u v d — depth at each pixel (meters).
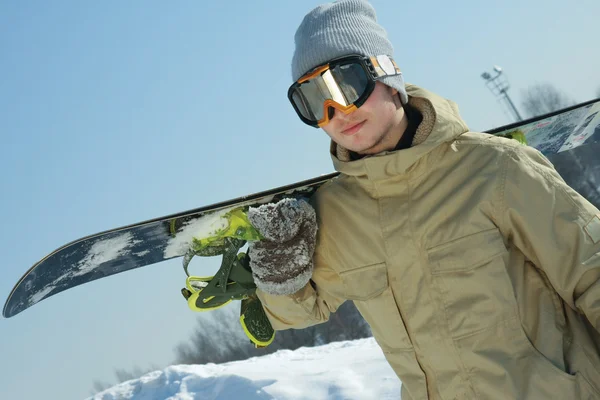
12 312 2.49
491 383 1.87
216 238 2.45
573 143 2.97
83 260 2.62
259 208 2.14
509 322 1.87
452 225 1.94
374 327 2.12
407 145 2.09
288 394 4.59
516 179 1.89
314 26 2.08
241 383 4.91
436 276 1.94
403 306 2.00
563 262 1.86
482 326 1.88
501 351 1.87
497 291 1.88
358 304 2.16
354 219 2.12
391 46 2.16
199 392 5.10
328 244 2.20
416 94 2.08
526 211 1.88
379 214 2.05
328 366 5.01
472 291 1.90
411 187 2.03
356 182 2.18
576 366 1.85
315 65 2.06
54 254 2.49
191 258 2.48
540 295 1.94
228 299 2.40
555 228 1.86
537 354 1.85
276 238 2.12
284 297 2.29
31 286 2.51
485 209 1.92
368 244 2.07
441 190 1.98
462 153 1.99
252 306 2.47
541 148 2.90
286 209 2.13
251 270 2.35
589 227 1.83
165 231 2.56
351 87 1.99
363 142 2.04
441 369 1.96
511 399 1.83
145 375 5.74
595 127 2.92
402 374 2.06
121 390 5.51
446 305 1.92
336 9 2.08
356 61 1.99
